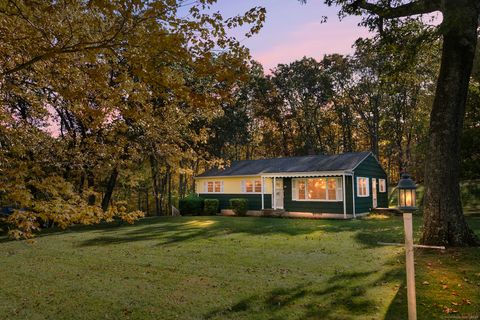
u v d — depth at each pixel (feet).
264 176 76.48
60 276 27.14
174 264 29.89
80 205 14.66
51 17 12.92
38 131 18.88
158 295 21.72
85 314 19.10
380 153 148.46
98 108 17.08
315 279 23.77
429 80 87.56
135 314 18.83
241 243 39.42
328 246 35.83
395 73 41.93
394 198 107.76
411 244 15.40
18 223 13.46
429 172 32.22
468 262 25.31
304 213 72.84
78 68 15.47
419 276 22.98
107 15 12.39
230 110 115.24
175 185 138.82
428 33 33.19
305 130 142.41
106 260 32.48
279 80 135.85
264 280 24.06
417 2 33.68
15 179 13.83
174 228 55.67
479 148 62.59
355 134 149.18
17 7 12.01
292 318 17.42
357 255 30.76
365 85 118.93
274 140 152.76
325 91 127.13
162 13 11.69
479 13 32.94
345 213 66.28
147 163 94.22
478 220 54.03
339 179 69.21
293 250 34.37
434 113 32.50
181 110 26.94
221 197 86.58
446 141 31.50
